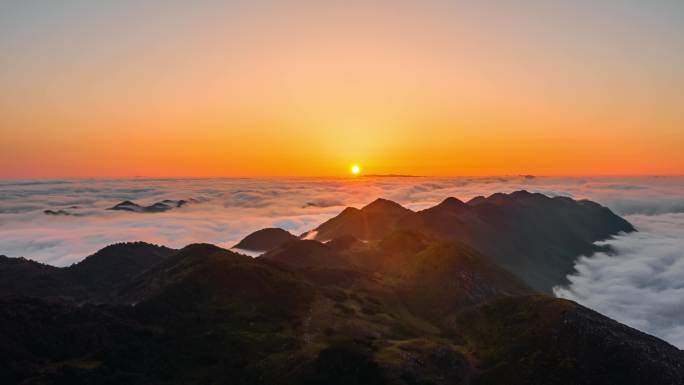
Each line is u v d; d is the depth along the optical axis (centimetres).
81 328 6444
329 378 5616
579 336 6881
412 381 5766
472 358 7069
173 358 6075
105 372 5506
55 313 6869
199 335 6712
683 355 6962
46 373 5281
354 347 6306
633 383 6044
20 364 5425
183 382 5550
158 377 5644
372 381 5609
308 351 6234
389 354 6306
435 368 6294
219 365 5931
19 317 6366
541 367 6481
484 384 6347
